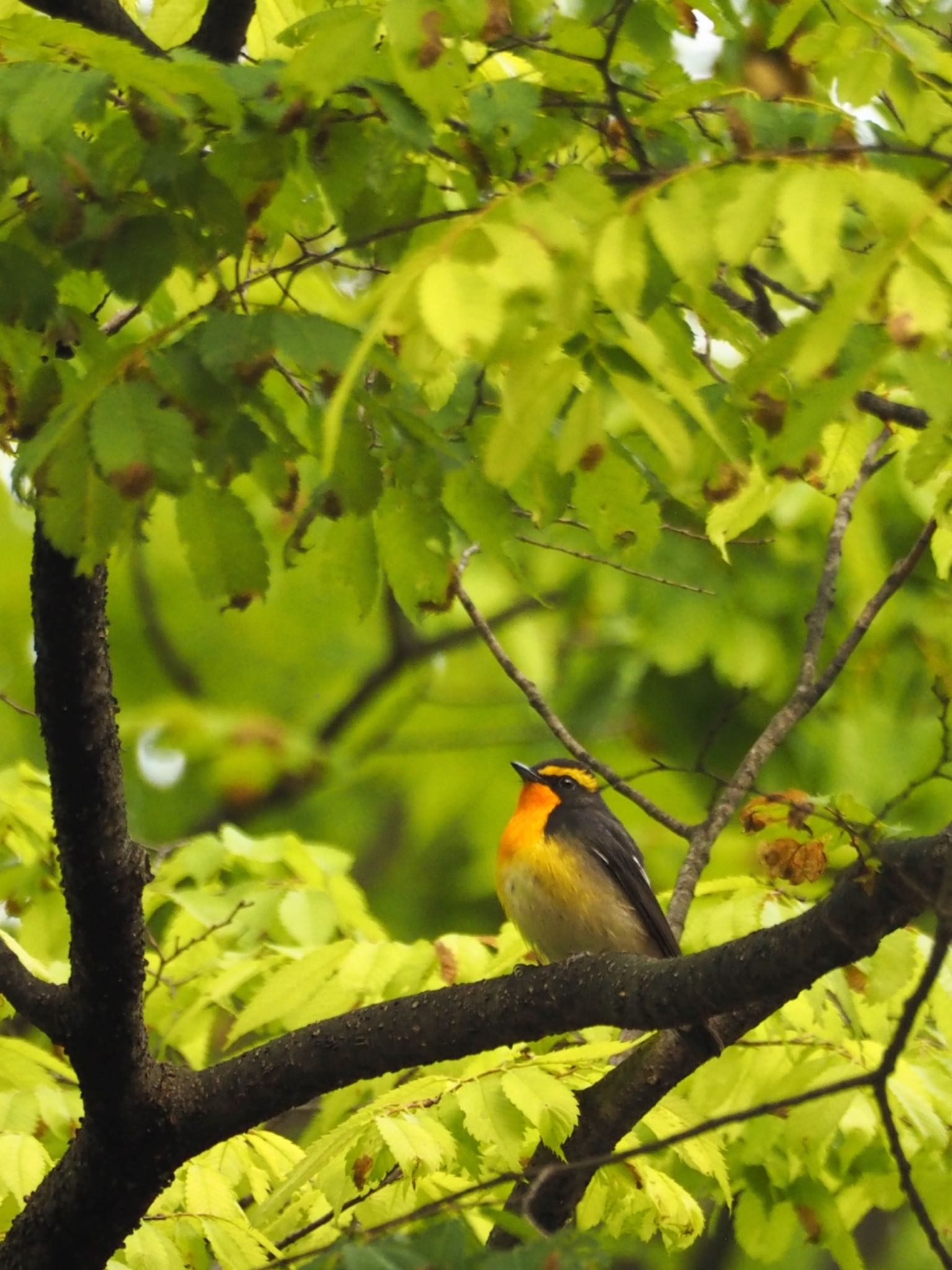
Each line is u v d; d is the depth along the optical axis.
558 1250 4.82
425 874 19.80
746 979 6.04
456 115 6.19
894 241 4.46
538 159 6.43
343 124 5.82
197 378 4.96
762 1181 9.46
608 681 17.23
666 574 15.38
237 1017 9.29
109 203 5.38
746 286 8.41
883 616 14.98
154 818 19.38
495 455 4.56
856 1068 8.56
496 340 4.34
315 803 20.08
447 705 18.86
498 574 16.59
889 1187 9.45
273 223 6.30
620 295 4.55
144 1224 7.32
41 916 10.23
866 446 8.22
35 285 5.43
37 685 6.45
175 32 8.17
